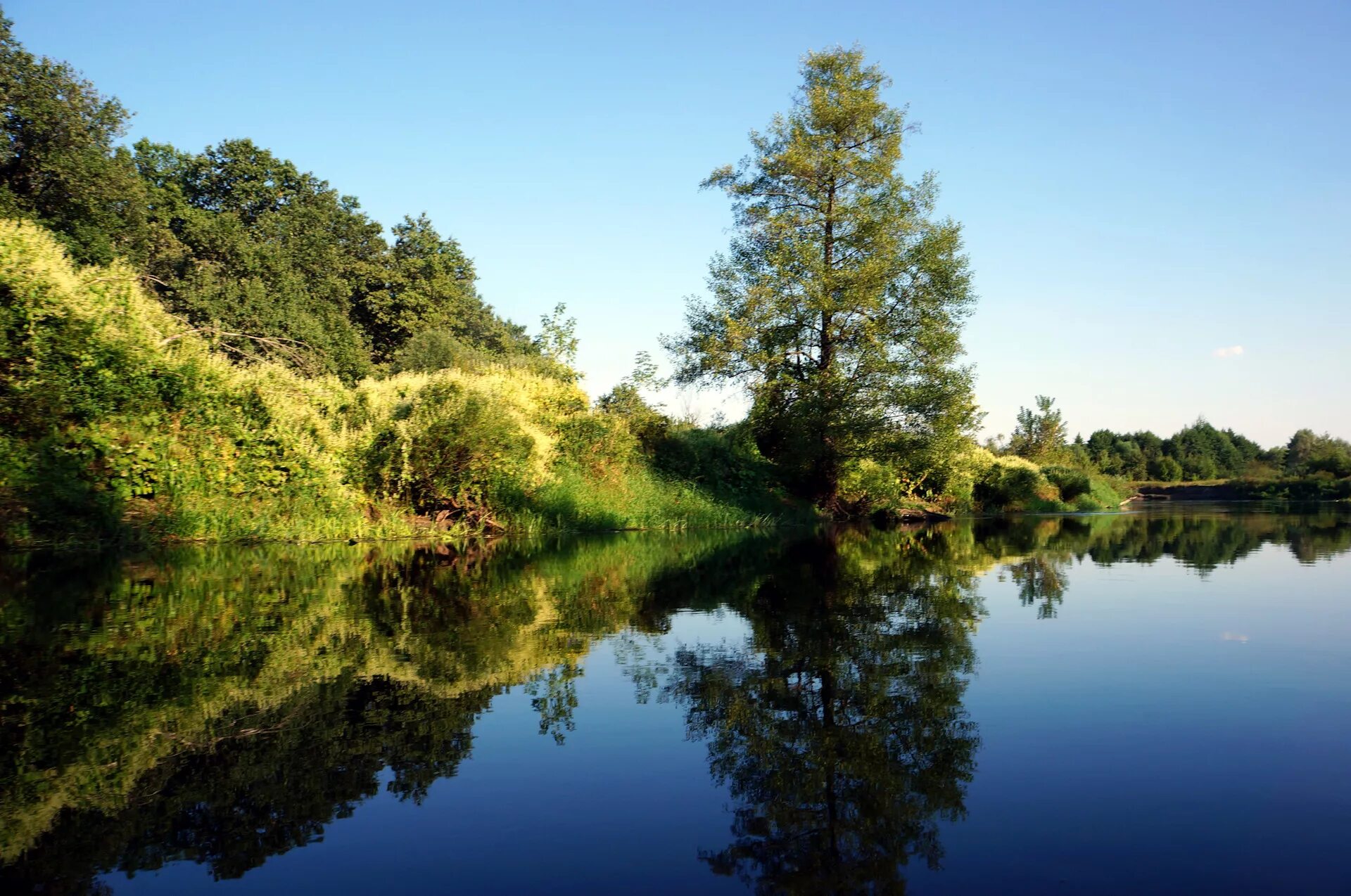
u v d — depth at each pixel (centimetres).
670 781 284
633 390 2086
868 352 2164
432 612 618
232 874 217
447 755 309
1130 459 6844
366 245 4262
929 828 243
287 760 303
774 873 215
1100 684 406
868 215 2206
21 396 950
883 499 2428
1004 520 2298
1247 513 2675
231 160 3831
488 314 4866
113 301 1067
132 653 471
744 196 2352
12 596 662
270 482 1192
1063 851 225
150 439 1048
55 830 244
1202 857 220
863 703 377
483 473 1407
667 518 1855
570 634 539
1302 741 316
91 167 2347
